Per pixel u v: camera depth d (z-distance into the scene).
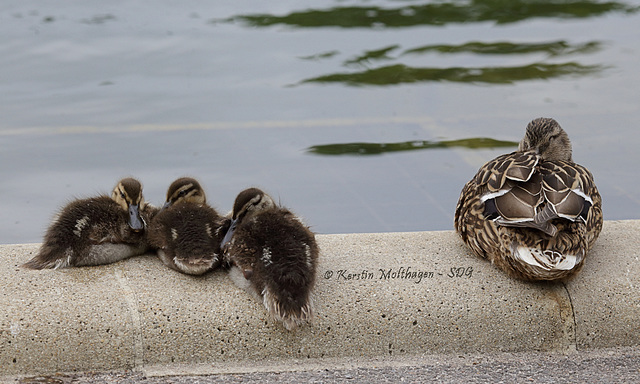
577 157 11.83
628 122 13.18
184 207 7.38
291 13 19.97
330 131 12.98
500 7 20.81
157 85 14.80
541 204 6.72
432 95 14.74
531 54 17.14
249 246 6.73
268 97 14.45
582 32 18.62
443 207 10.40
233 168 11.51
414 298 6.79
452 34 18.52
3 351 6.21
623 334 6.91
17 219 9.95
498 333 6.80
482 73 15.92
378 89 15.03
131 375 6.26
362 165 11.72
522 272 6.89
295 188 10.92
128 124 13.07
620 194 10.59
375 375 6.23
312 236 7.01
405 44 17.77
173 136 12.62
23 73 15.20
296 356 6.62
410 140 12.66
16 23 18.27
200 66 15.95
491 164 7.41
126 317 6.44
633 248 7.57
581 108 13.92
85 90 14.48
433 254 7.49
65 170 11.35
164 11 19.75
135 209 7.32
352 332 6.66
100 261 7.12
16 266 7.07
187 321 6.50
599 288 6.98
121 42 17.17
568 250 6.66
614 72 15.84
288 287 6.44
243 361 6.56
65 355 6.31
